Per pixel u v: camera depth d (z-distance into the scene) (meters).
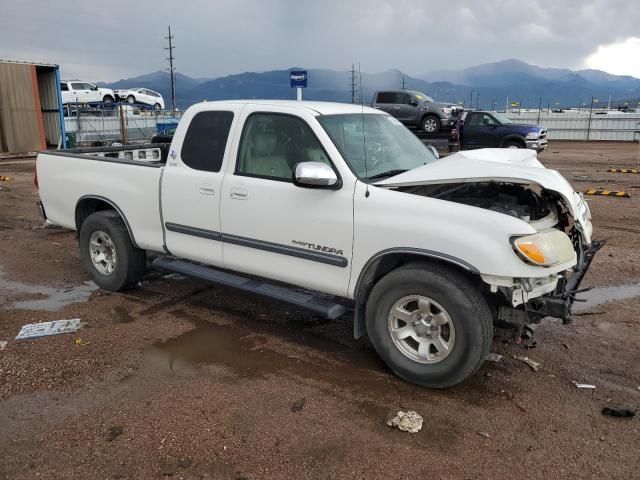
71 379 3.96
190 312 5.32
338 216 4.05
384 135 4.78
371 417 3.53
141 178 5.30
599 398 3.80
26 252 7.46
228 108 4.77
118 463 3.05
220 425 3.41
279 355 4.41
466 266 3.55
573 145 34.31
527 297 3.59
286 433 3.33
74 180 5.91
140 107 36.91
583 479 2.95
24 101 21.61
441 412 3.60
